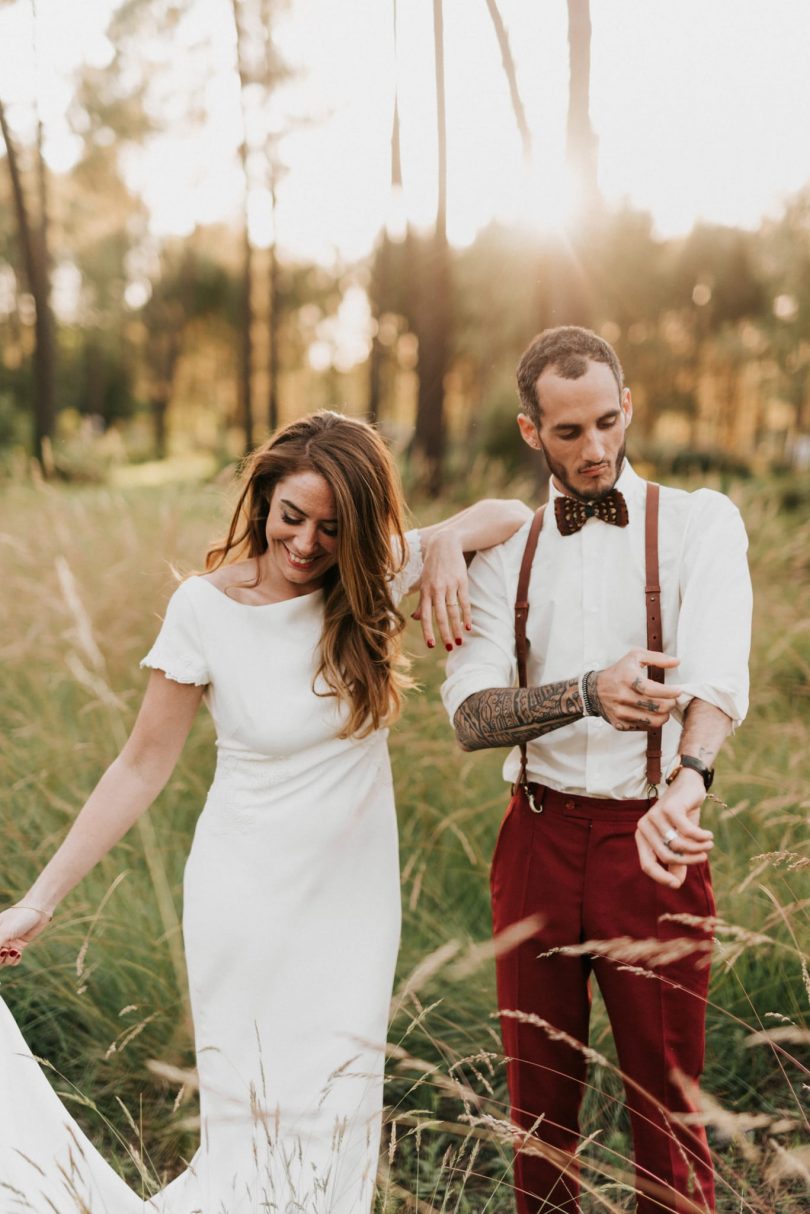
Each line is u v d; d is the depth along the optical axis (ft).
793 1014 8.93
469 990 9.50
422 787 11.71
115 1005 9.25
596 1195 5.90
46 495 18.31
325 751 6.63
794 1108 8.49
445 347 43.62
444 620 6.63
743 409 108.27
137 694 13.14
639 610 6.41
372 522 6.44
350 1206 6.30
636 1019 6.17
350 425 6.54
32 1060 6.53
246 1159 6.40
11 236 77.05
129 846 10.48
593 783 6.23
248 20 52.90
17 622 14.52
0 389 90.63
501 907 6.63
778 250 61.82
